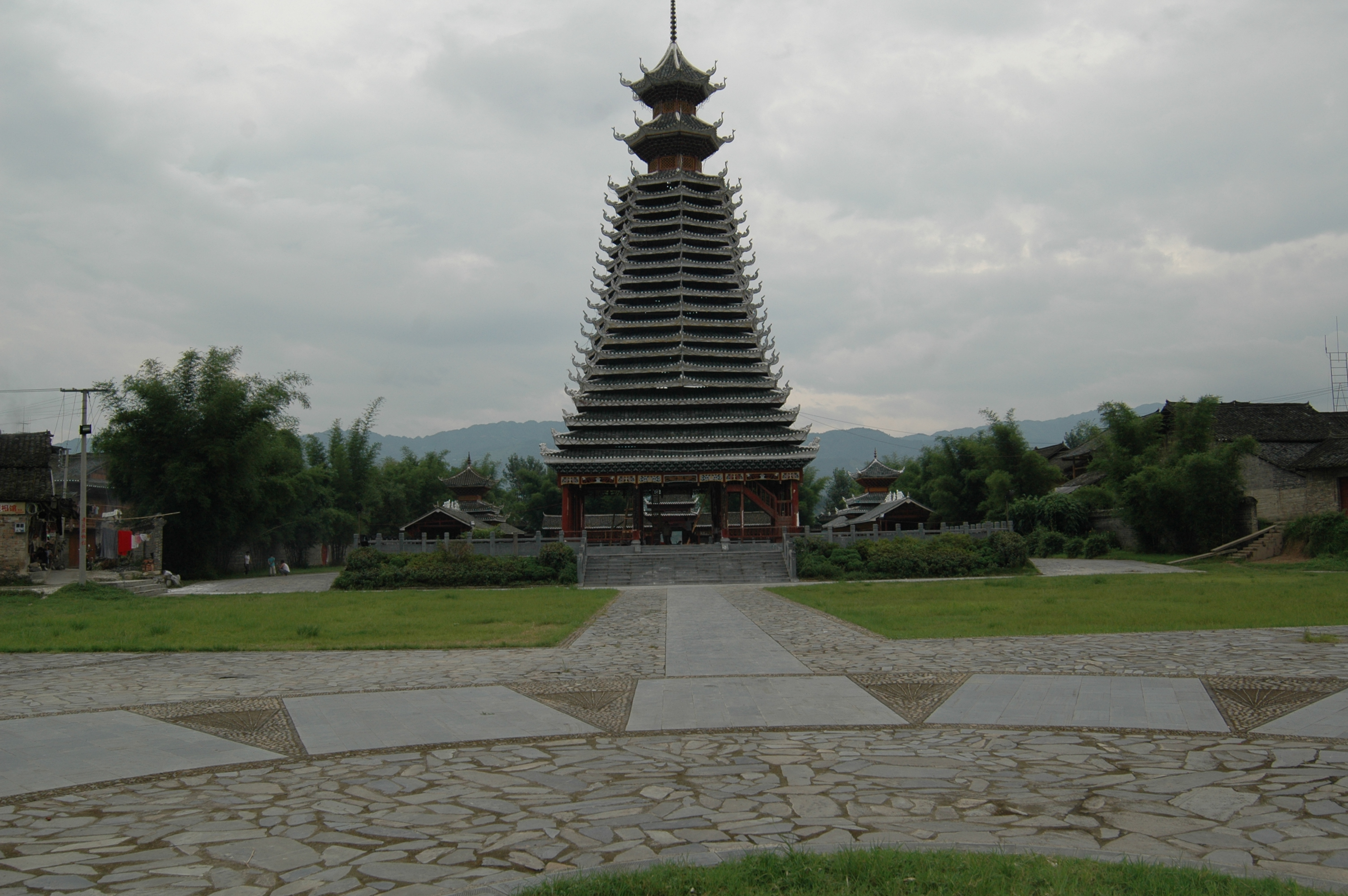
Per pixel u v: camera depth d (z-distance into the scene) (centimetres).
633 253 6800
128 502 6347
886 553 5100
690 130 6906
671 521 8150
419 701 1555
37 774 1123
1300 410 6675
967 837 847
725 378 6475
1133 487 5803
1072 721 1326
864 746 1212
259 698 1600
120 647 2270
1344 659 1777
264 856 831
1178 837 841
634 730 1323
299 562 8094
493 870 789
